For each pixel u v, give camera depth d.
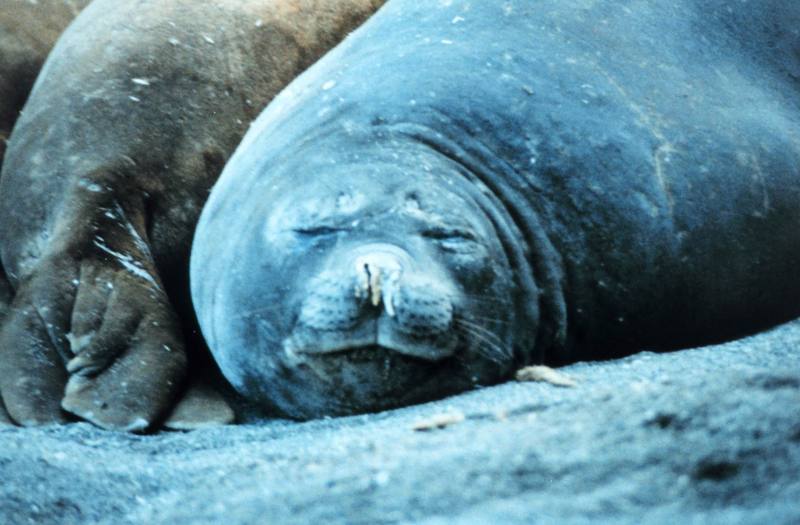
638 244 24.34
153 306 27.42
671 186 24.75
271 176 23.81
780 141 26.64
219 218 24.84
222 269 23.66
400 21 26.70
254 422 24.58
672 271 24.80
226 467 18.44
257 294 22.34
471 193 22.97
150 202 29.53
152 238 29.39
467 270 21.77
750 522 12.59
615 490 13.91
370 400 21.72
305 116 24.91
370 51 26.14
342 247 21.44
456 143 23.66
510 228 23.33
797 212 26.55
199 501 16.38
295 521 14.40
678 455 14.52
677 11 27.55
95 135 29.88
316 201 22.09
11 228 30.11
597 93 24.91
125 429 24.31
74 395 25.25
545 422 16.66
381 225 21.58
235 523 14.80
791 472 13.84
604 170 24.22
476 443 16.17
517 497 14.05
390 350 20.84
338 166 22.81
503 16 25.91
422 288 20.52
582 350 24.66
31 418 25.06
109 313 26.84
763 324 26.97
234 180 25.36
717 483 13.88
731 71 27.39
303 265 21.66
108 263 27.97
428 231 21.70
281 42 32.22
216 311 23.81
